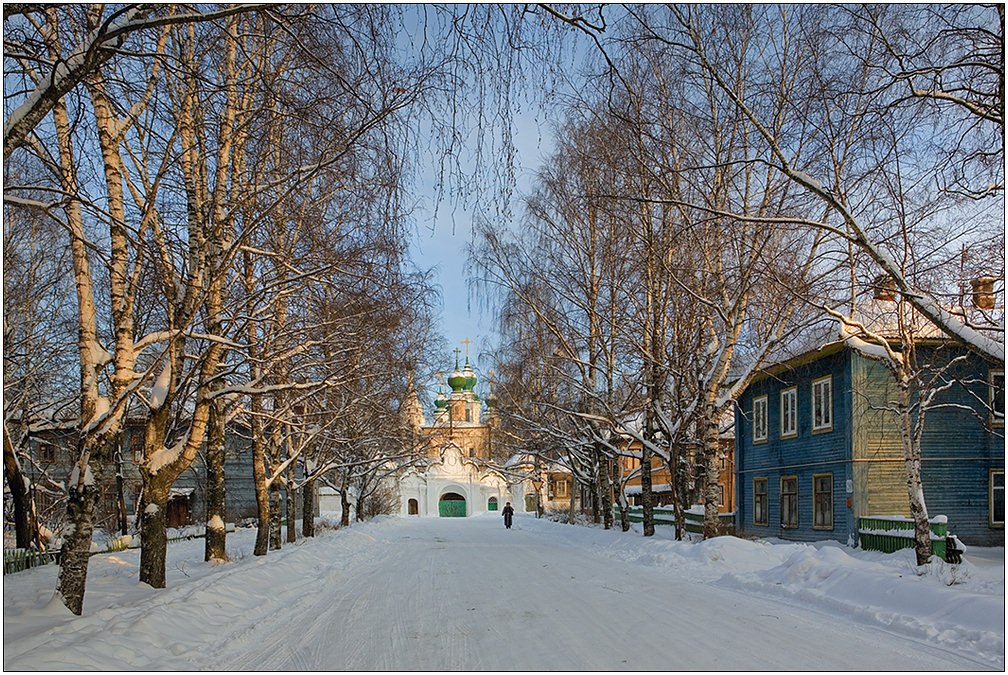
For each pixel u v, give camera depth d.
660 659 8.11
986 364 22.53
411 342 22.92
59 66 7.59
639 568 18.52
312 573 17.56
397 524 54.97
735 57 14.73
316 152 13.10
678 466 24.02
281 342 17.94
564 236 26.28
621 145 18.22
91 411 10.89
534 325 29.31
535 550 26.36
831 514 24.42
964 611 9.55
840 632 9.60
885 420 23.09
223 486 18.11
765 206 18.52
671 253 22.39
